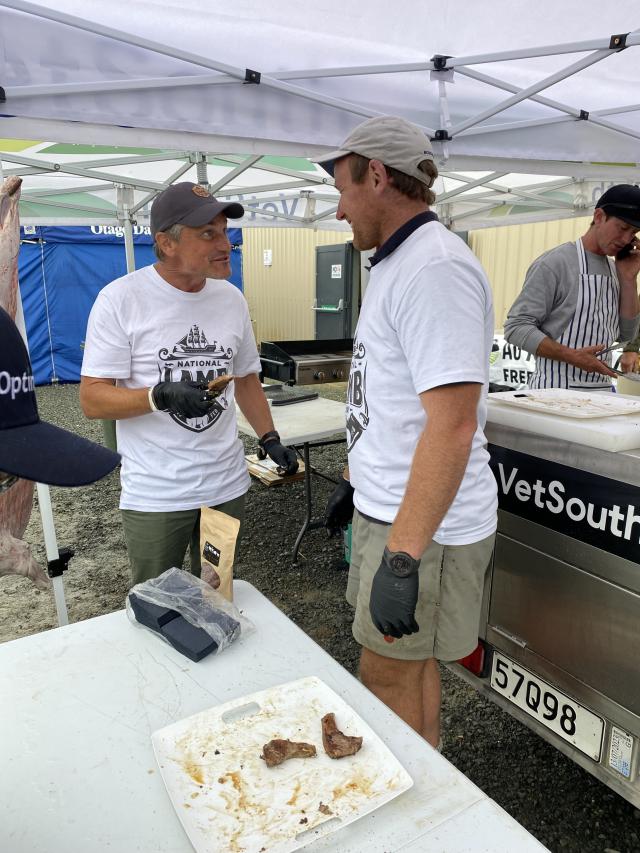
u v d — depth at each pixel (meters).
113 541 3.74
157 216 1.61
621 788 1.37
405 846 0.70
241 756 0.83
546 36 1.96
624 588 1.30
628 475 1.26
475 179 4.17
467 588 1.34
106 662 1.05
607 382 2.45
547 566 1.47
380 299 1.23
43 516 1.93
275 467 3.90
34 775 0.80
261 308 11.46
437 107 2.32
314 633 2.67
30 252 8.53
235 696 0.97
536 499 1.48
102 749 0.85
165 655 1.08
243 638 1.13
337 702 0.94
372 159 1.20
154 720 0.91
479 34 1.91
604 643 1.36
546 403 1.65
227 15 1.70
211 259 1.64
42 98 1.65
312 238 9.58
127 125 1.79
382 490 1.30
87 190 4.70
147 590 1.21
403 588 1.08
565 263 2.32
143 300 1.70
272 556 3.43
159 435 1.75
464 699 2.21
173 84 1.78
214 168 4.32
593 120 2.47
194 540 1.97
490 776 1.84
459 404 1.08
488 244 7.06
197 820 0.72
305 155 2.21
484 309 1.19
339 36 1.88
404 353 1.19
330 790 0.77
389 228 1.27
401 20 1.80
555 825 1.66
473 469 1.32
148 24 1.71
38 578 0.97
